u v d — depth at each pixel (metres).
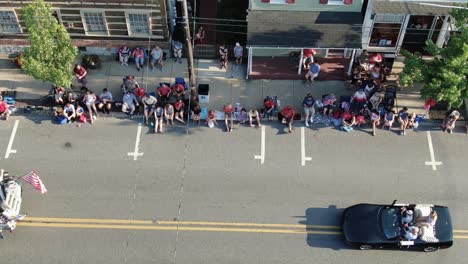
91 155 26.33
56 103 27.69
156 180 25.61
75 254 23.78
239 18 30.84
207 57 29.48
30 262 23.59
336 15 27.72
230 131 27.02
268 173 25.83
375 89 27.33
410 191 25.39
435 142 26.80
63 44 25.23
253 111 26.83
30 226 24.45
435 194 25.33
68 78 26.09
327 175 25.78
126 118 27.45
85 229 24.38
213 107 27.84
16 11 27.88
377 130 27.14
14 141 26.73
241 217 24.67
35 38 24.42
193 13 30.92
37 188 24.64
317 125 27.25
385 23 28.05
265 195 25.22
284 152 26.44
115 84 28.59
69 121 27.27
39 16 24.33
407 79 25.62
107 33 28.89
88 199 25.11
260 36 27.39
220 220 24.59
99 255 23.77
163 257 23.72
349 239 23.61
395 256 23.88
